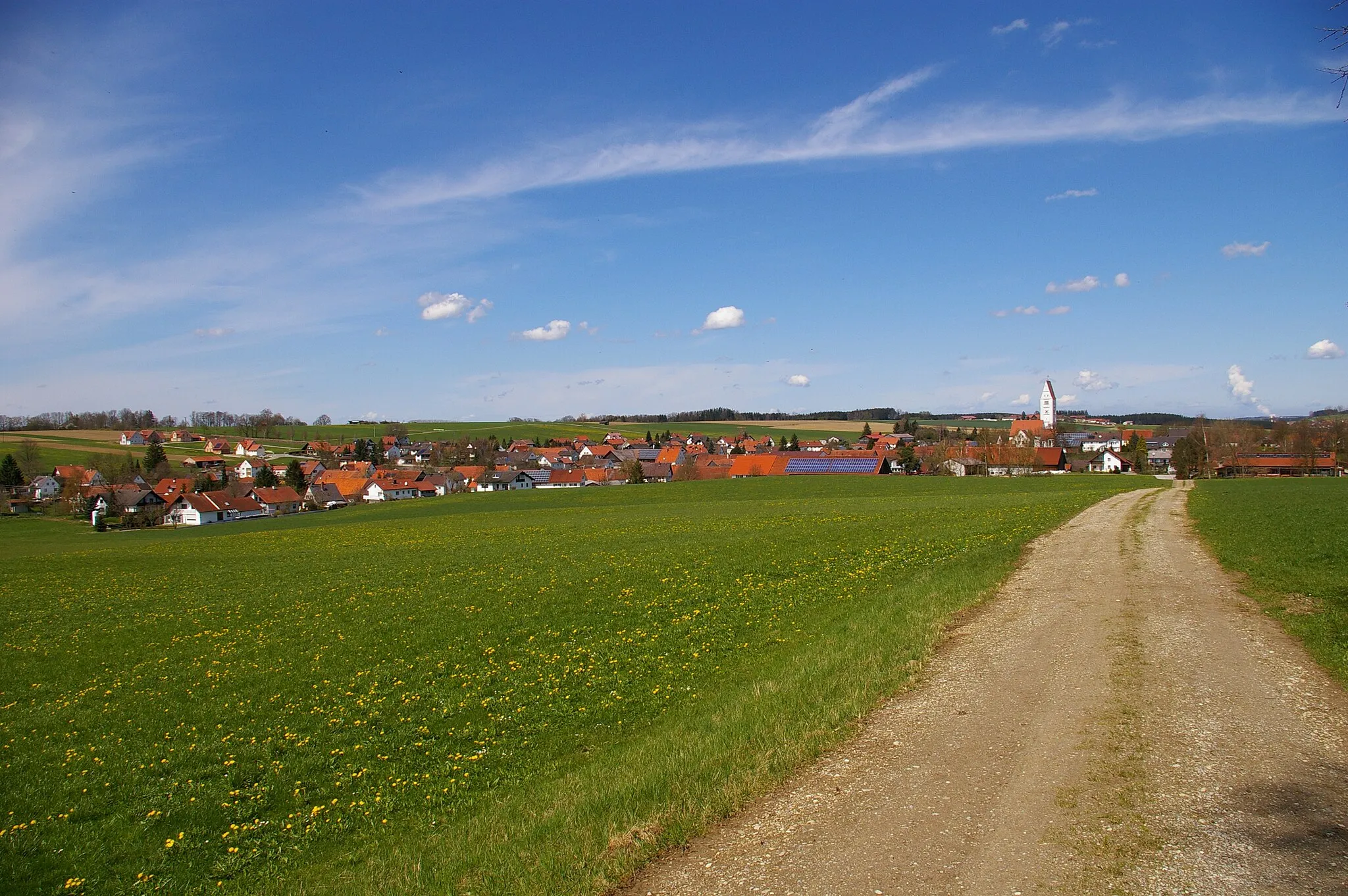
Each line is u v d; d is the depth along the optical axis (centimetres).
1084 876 689
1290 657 1306
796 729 1126
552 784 1211
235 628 2759
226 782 1412
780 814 867
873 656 1506
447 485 14975
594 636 2236
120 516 11169
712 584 2819
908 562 2908
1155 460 15200
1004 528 3709
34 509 12231
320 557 4878
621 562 3525
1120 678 1240
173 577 4325
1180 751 942
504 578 3366
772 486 9656
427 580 3500
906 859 745
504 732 1553
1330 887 652
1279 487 6166
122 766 1525
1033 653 1441
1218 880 670
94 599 3688
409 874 913
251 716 1780
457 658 2127
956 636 1634
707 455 15550
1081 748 973
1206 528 3200
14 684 2214
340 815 1251
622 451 19838
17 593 4019
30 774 1507
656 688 1720
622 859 796
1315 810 786
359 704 1791
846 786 925
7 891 1093
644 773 1057
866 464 12938
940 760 975
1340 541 2369
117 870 1135
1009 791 870
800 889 709
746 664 1839
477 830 1038
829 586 2598
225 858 1144
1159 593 1906
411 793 1309
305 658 2256
